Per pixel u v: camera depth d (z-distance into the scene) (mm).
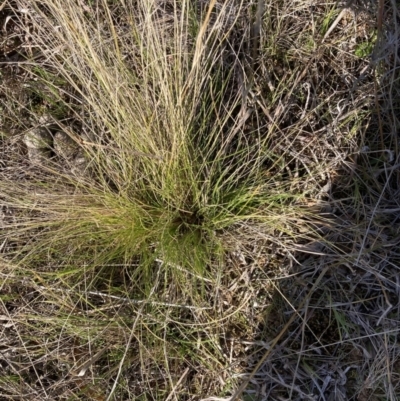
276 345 807
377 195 822
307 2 825
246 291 824
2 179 844
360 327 805
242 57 833
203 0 833
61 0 689
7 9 879
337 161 821
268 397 813
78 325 811
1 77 871
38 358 844
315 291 815
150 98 764
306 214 811
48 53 845
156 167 765
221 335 826
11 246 841
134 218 774
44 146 861
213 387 825
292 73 828
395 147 812
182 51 766
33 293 842
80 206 763
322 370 808
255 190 761
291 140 836
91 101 739
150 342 806
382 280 801
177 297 809
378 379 783
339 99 833
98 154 756
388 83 803
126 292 767
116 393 823
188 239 783
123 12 827
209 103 834
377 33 764
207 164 812
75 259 813
